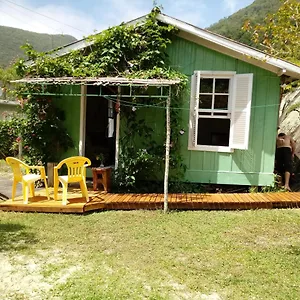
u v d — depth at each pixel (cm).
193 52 648
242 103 620
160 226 447
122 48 643
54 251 360
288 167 684
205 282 288
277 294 268
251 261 332
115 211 525
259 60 597
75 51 657
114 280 291
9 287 279
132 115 655
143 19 650
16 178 535
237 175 650
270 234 416
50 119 667
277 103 628
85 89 681
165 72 591
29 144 670
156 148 646
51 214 504
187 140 659
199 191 655
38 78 601
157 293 269
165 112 646
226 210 533
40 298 261
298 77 639
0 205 516
